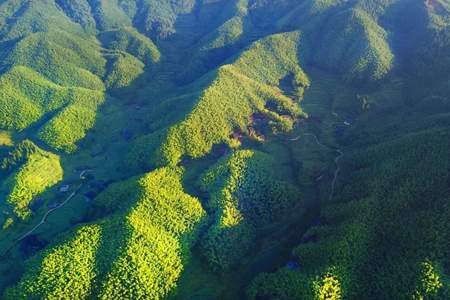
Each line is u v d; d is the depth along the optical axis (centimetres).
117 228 15000
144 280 13700
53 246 14850
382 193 14675
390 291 12094
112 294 13500
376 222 13825
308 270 13225
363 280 12662
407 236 13075
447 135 15800
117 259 14038
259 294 13538
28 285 13688
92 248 14475
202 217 16050
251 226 16150
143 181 17212
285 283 13200
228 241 15250
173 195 16662
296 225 16262
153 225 15300
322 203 16638
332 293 12256
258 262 15150
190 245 15400
